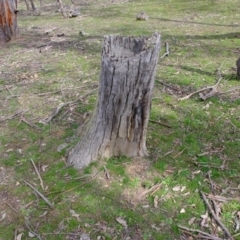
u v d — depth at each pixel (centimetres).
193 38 680
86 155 291
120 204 258
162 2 1212
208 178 283
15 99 439
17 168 304
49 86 474
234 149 318
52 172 294
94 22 933
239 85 444
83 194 267
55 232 238
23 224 245
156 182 278
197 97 416
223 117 372
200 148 321
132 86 244
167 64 537
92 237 233
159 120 368
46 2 1647
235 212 249
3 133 360
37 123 375
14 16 761
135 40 229
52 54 629
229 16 877
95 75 503
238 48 602
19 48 692
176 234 234
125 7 1183
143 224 241
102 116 267
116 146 291
